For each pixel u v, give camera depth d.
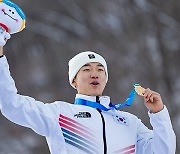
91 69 13.80
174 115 47.59
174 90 51.09
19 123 12.72
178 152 42.53
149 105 13.12
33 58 60.66
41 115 12.85
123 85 52.75
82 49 59.38
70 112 13.19
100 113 13.38
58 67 59.47
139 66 53.34
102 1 59.09
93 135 13.05
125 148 13.19
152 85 51.72
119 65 54.12
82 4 61.03
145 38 55.22
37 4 62.88
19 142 52.09
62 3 62.53
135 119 13.77
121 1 57.97
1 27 12.56
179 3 56.75
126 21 57.12
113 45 56.50
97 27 58.91
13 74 60.09
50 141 13.02
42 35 61.72
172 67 53.06
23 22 12.86
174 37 55.53
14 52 60.78
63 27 61.97
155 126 13.12
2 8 12.62
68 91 56.72
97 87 13.66
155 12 56.62
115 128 13.30
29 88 58.59
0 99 12.37
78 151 12.94
